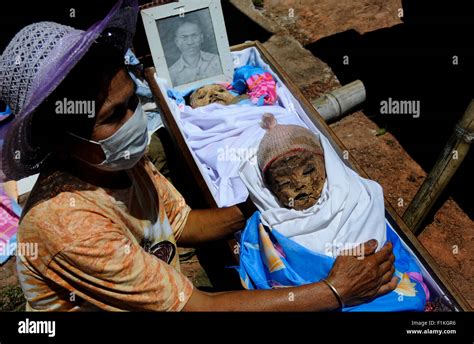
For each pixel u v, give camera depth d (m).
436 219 2.93
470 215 2.94
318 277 1.83
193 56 3.14
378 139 3.41
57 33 1.17
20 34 1.16
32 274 1.33
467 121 2.35
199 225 1.82
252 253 1.94
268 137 1.92
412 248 2.03
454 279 2.65
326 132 2.57
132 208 1.44
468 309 1.78
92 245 1.24
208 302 1.41
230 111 2.82
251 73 3.02
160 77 3.15
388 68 3.91
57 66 1.11
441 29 4.20
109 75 1.21
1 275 2.74
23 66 1.13
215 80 3.25
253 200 1.93
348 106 3.52
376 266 1.54
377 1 4.56
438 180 2.55
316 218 1.84
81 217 1.26
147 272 1.32
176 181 3.17
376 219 1.89
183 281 1.40
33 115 1.20
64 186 1.29
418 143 3.36
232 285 2.68
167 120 2.79
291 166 1.82
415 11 4.41
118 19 1.30
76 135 1.24
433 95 3.66
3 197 2.93
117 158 1.31
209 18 3.07
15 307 2.60
